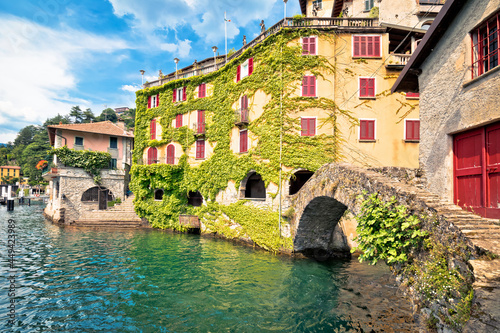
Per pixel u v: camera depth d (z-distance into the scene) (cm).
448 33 854
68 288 1178
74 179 3055
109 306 1011
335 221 1552
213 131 2511
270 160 1970
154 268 1456
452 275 484
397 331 812
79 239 2222
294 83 1983
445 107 862
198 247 1952
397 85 1094
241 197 2202
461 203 813
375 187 786
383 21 2231
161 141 2916
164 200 2820
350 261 1612
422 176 961
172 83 2891
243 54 2248
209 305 1024
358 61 2036
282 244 1730
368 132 2006
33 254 1722
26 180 9006
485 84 712
